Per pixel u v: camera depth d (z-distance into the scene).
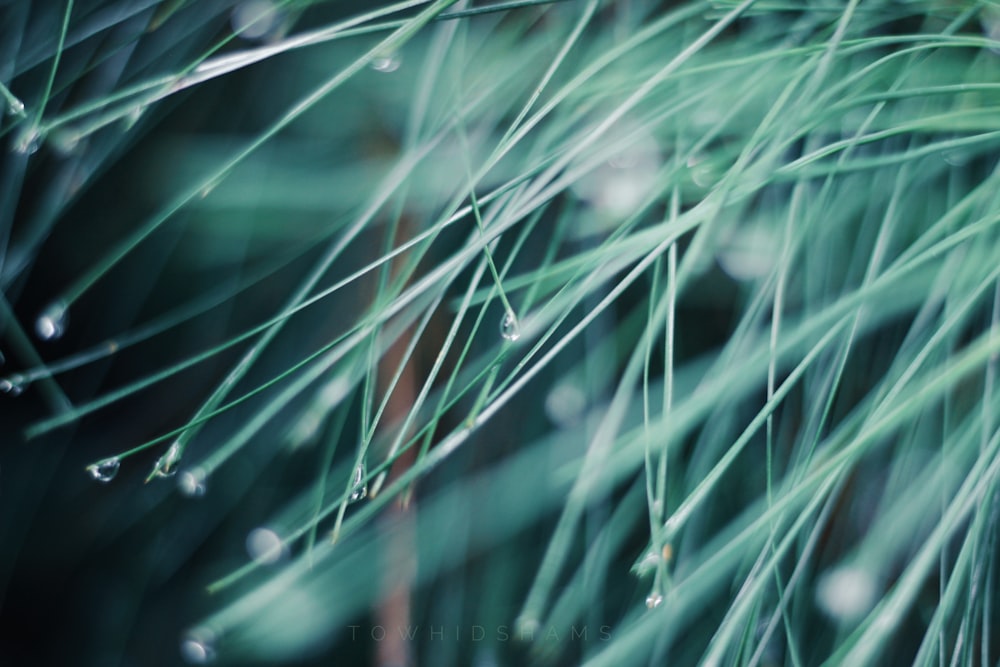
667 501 0.23
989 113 0.21
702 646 0.25
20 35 0.25
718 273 0.27
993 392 0.20
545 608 0.26
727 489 0.25
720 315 0.27
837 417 0.24
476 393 0.27
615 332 0.26
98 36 0.27
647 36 0.21
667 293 0.20
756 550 0.21
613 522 0.23
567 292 0.22
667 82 0.23
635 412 0.26
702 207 0.19
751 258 0.25
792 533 0.18
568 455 0.26
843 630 0.23
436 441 0.27
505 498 0.26
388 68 0.21
